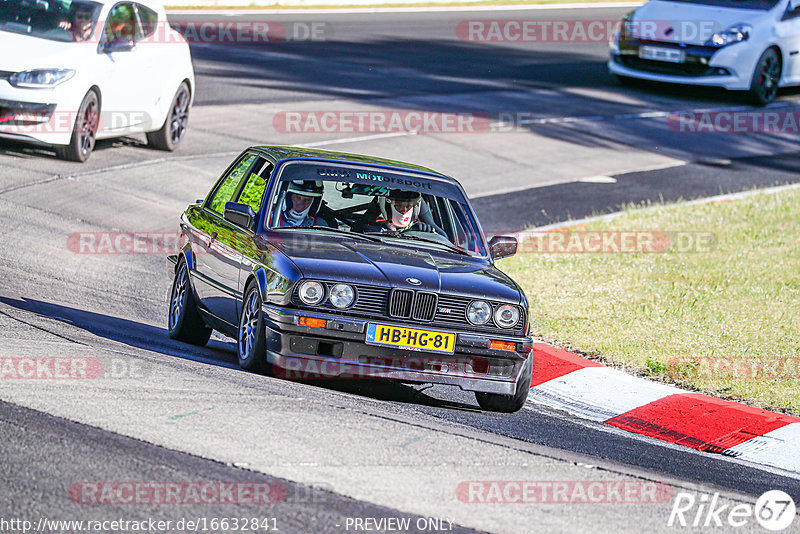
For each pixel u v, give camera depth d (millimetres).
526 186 61406
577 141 71312
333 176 30156
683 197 60625
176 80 59750
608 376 31328
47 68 51969
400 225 29688
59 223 44938
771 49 81438
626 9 134000
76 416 20812
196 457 19250
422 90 82000
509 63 95438
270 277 26359
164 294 38938
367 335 25734
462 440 22844
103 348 27312
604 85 87688
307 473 19062
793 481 24391
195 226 32469
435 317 26297
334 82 82250
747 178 65562
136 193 51531
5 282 35312
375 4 128000
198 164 58125
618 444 25516
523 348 26969
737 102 84312
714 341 34906
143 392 22953
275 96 75750
